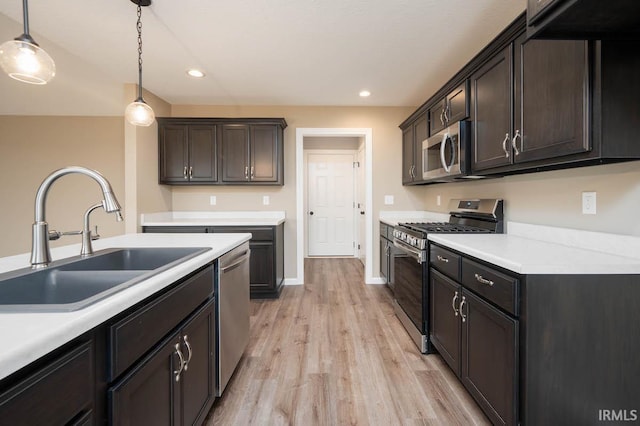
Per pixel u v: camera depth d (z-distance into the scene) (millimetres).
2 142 4008
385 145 3949
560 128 1354
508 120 1723
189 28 2121
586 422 1197
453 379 1908
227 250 1686
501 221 2230
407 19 2033
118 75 2916
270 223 3359
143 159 3266
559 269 1180
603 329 1197
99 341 770
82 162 4059
